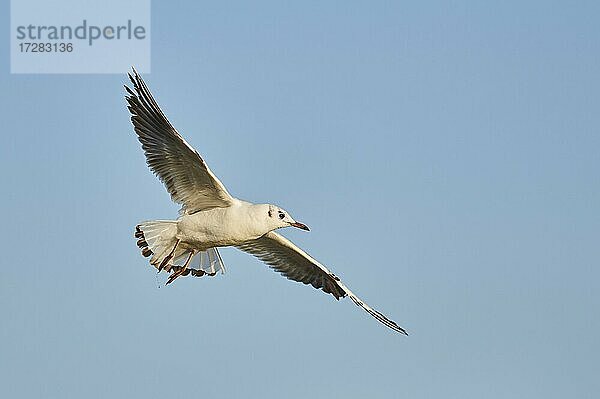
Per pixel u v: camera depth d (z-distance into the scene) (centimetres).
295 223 1722
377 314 1884
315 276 1916
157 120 1662
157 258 1739
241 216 1700
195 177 1695
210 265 1778
